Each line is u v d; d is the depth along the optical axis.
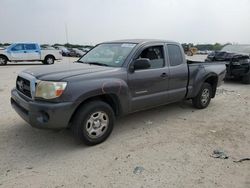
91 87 3.83
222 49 11.95
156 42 5.07
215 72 6.39
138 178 3.20
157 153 3.89
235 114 6.09
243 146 4.22
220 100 7.60
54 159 3.65
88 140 3.99
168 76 5.13
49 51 21.14
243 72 10.43
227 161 3.68
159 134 4.67
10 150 3.88
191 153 3.91
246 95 8.44
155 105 5.08
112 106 4.45
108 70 4.21
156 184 3.08
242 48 11.47
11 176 3.19
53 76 3.74
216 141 4.40
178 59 5.48
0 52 19.59
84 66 4.48
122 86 4.23
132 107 4.56
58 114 3.57
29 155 3.75
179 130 4.90
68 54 40.25
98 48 5.43
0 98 7.12
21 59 20.19
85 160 3.64
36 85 3.69
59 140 4.28
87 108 3.87
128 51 4.66
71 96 3.64
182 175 3.28
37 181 3.10
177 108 6.47
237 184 3.12
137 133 4.69
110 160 3.65
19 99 4.00
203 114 6.02
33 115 3.65
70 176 3.22
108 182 3.10
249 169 3.48
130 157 3.75
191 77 5.80
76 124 3.86
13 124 4.95
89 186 3.02
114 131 4.76
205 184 3.10
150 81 4.75
